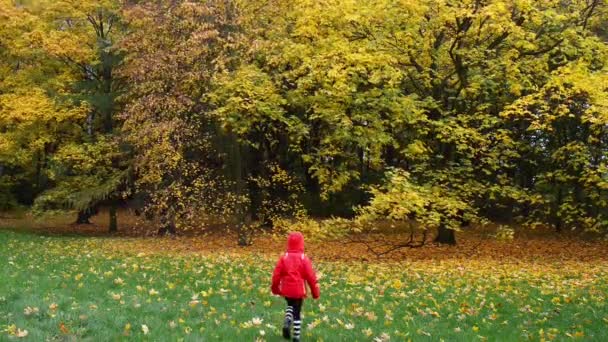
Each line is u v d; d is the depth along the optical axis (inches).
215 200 776.3
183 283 430.3
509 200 773.3
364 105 641.0
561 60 713.6
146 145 716.0
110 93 854.5
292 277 272.5
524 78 629.9
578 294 398.9
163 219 783.7
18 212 1178.6
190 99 695.1
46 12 872.9
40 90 834.8
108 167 868.6
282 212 856.9
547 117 583.8
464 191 647.1
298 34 671.8
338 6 645.3
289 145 775.7
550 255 681.6
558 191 736.3
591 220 687.7
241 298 374.9
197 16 694.5
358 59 593.0
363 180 869.8
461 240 819.4
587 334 297.3
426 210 586.9
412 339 283.4
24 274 453.1
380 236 869.8
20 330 273.1
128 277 450.6
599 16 764.0
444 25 657.0
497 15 601.9
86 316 304.3
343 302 370.3
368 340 280.1
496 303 367.9
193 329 292.7
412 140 675.4
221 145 786.8
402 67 675.4
